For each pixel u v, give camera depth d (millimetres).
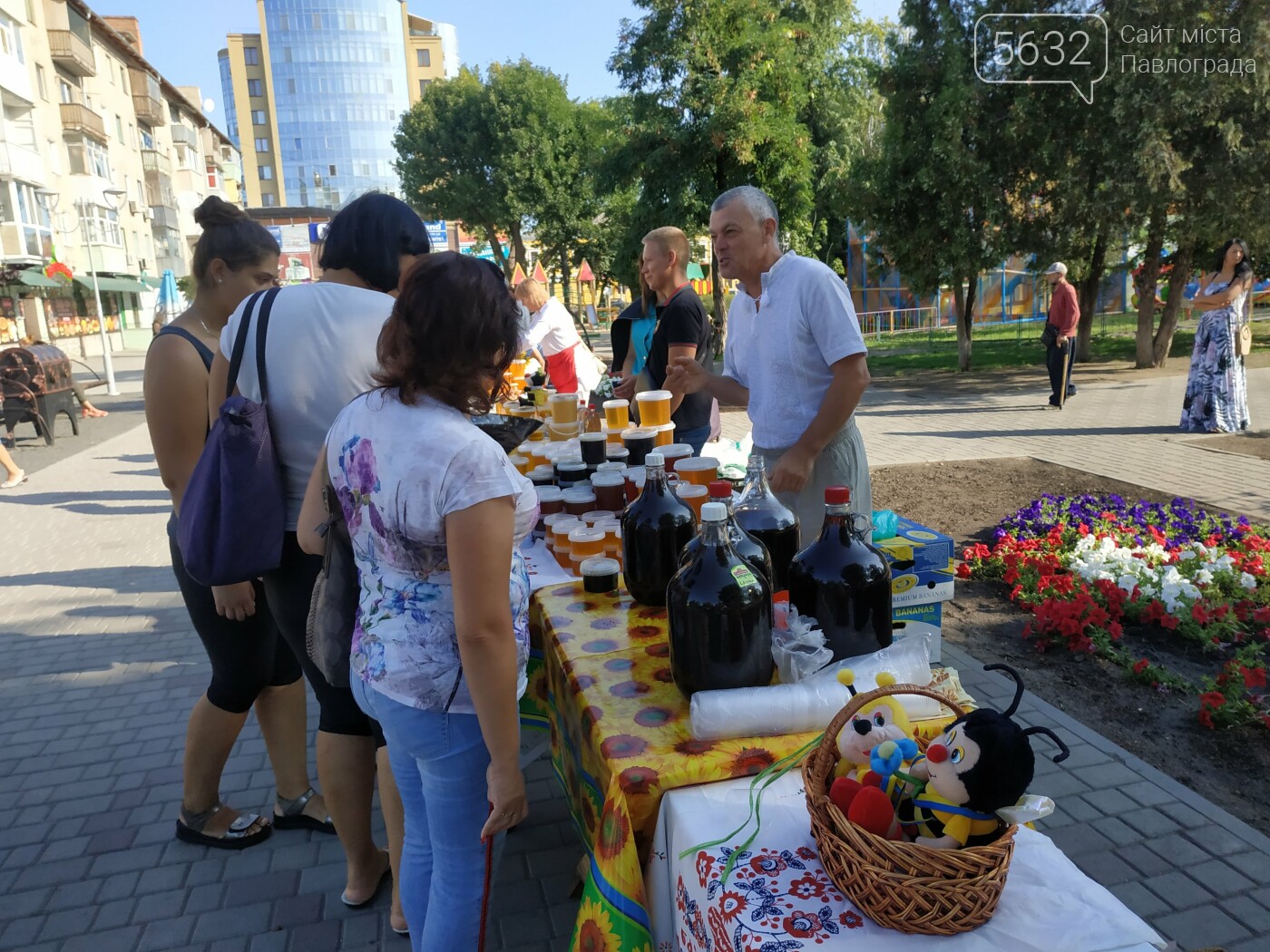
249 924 2691
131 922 2717
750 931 1266
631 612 2330
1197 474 7559
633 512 2279
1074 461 8375
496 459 1600
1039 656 4219
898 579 2416
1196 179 13547
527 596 1900
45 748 3854
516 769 1649
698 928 1426
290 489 2357
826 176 24766
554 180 33906
